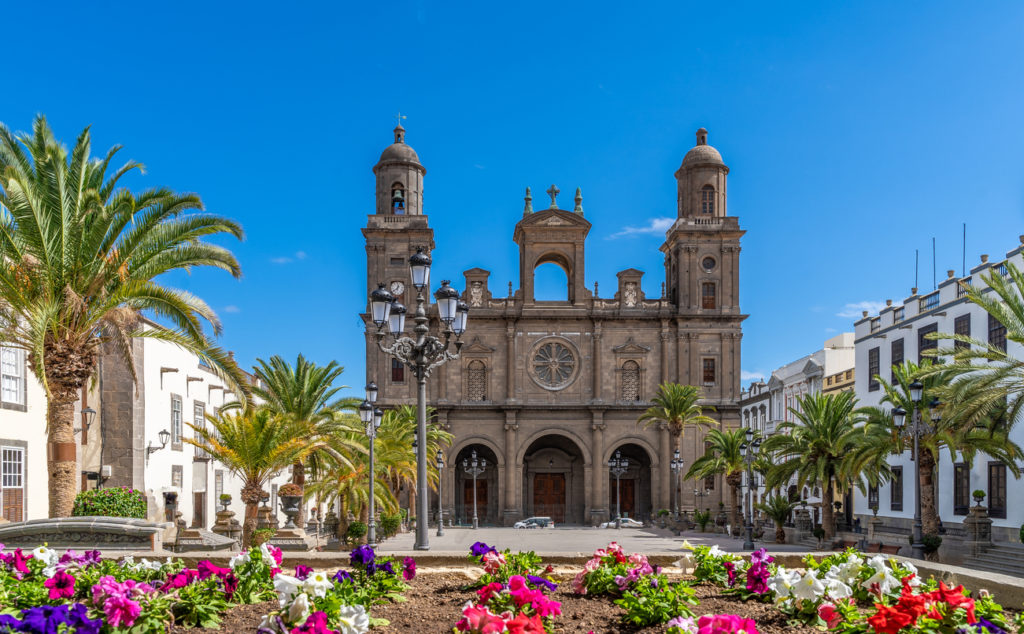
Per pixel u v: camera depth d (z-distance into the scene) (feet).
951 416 92.94
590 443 246.88
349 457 132.98
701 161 255.91
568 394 250.57
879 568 33.63
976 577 37.04
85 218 76.02
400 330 68.74
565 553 45.24
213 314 80.43
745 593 35.91
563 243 256.11
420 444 65.98
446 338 69.56
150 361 139.64
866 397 174.09
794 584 32.17
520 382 250.57
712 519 231.91
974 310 133.28
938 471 141.49
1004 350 124.16
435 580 41.86
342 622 28.14
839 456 144.15
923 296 153.07
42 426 106.83
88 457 123.95
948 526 137.18
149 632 29.27
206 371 176.24
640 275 253.44
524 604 30.58
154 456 141.49
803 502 169.58
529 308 252.21
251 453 111.55
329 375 141.59
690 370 247.70
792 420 238.27
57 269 72.90
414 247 248.73
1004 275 125.70
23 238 71.00
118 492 93.40
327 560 44.37
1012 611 34.58
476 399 250.16
